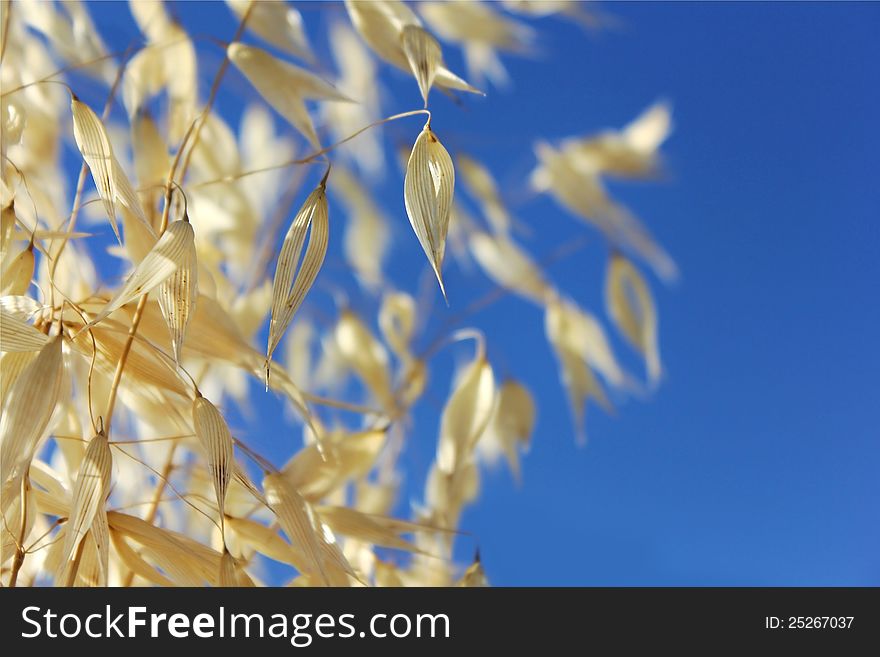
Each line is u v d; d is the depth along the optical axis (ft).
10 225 0.89
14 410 0.81
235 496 1.03
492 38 1.28
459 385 1.14
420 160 0.85
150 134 1.02
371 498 1.17
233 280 1.11
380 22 0.96
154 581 0.90
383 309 1.32
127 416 1.04
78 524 0.83
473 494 1.32
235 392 1.14
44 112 1.03
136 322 0.89
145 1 1.05
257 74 0.97
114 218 0.86
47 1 1.04
